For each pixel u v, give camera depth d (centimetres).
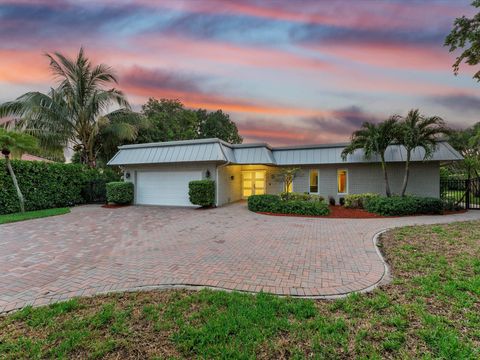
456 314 258
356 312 267
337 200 1294
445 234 597
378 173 1228
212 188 1180
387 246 520
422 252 469
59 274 394
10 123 1314
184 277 375
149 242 591
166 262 445
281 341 221
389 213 920
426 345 213
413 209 919
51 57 1308
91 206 1309
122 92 1534
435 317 250
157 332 236
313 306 281
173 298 306
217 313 264
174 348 214
